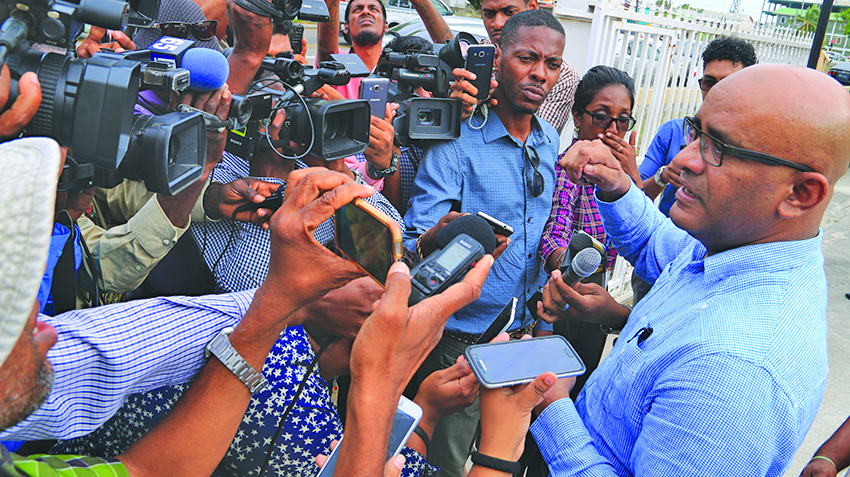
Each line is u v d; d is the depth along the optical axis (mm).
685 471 1054
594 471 1291
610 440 1324
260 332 971
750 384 1026
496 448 1223
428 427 1403
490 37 3377
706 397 1045
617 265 4523
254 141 1715
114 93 1049
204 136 1350
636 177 2537
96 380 966
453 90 2240
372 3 3551
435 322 948
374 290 1358
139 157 1196
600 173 1740
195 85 1376
